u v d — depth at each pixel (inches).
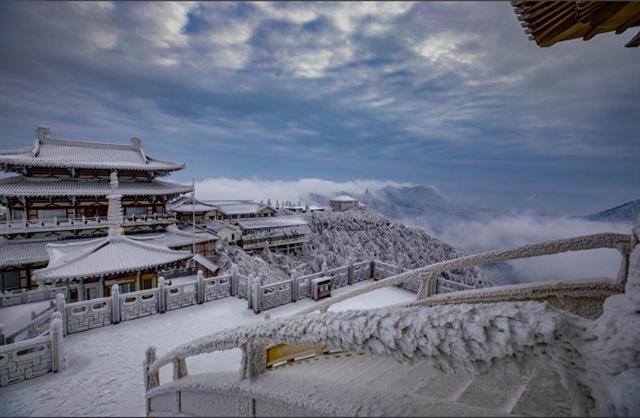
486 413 63.9
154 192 1173.7
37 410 257.1
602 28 162.9
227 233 1923.0
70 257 530.3
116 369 321.1
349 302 494.6
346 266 591.8
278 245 2226.9
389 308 84.9
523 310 68.3
